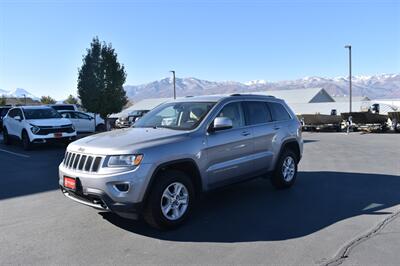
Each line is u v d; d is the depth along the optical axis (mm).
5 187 8117
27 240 4926
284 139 7270
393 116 24141
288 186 7496
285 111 7641
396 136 20953
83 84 23719
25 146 14781
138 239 4895
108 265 4141
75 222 5621
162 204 5102
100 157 4957
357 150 14062
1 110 25422
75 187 5117
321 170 9625
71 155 5398
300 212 5934
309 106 50375
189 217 5617
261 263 4105
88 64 23609
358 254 4281
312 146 15820
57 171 10008
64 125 15008
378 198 6723
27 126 14602
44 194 7441
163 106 6770
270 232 5059
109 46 23953
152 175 4934
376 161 11094
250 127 6566
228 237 4906
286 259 4191
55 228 5371
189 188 5395
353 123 24984
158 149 5039
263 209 6121
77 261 4258
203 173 5613
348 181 8211
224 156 5957
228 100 6359
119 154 4863
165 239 4879
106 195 4812
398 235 4855
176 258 4289
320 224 5340
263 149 6805
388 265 3992
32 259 4332
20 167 10734
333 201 6559
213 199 6781
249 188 7598
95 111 23734
